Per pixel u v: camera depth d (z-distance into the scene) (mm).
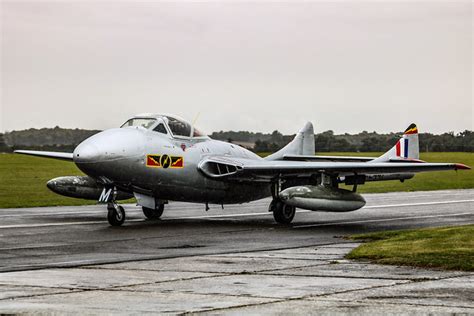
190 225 43812
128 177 42250
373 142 184750
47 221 45344
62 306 19453
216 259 28359
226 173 46562
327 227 43094
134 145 42156
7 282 23109
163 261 27812
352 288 21781
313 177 47625
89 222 44906
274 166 45156
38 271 25406
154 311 18812
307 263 27062
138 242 34781
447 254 27578
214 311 18781
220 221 46875
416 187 89312
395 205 60812
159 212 48031
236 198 48781
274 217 45656
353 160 57656
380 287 21891
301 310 18859
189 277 23969
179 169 44438
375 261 27141
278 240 35812
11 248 32312
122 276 24219
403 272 24594
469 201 65188
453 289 21484
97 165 40781
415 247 29781
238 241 35344
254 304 19594
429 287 21812
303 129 58562
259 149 131750
